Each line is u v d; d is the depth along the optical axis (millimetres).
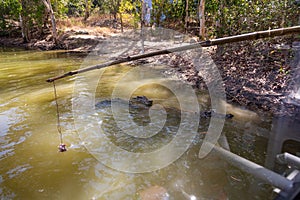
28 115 3521
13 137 2840
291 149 2088
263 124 2926
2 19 16969
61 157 2393
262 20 4664
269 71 4273
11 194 1883
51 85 5312
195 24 10445
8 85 5480
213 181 1956
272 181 1672
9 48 14008
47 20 16344
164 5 10219
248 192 1756
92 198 1823
